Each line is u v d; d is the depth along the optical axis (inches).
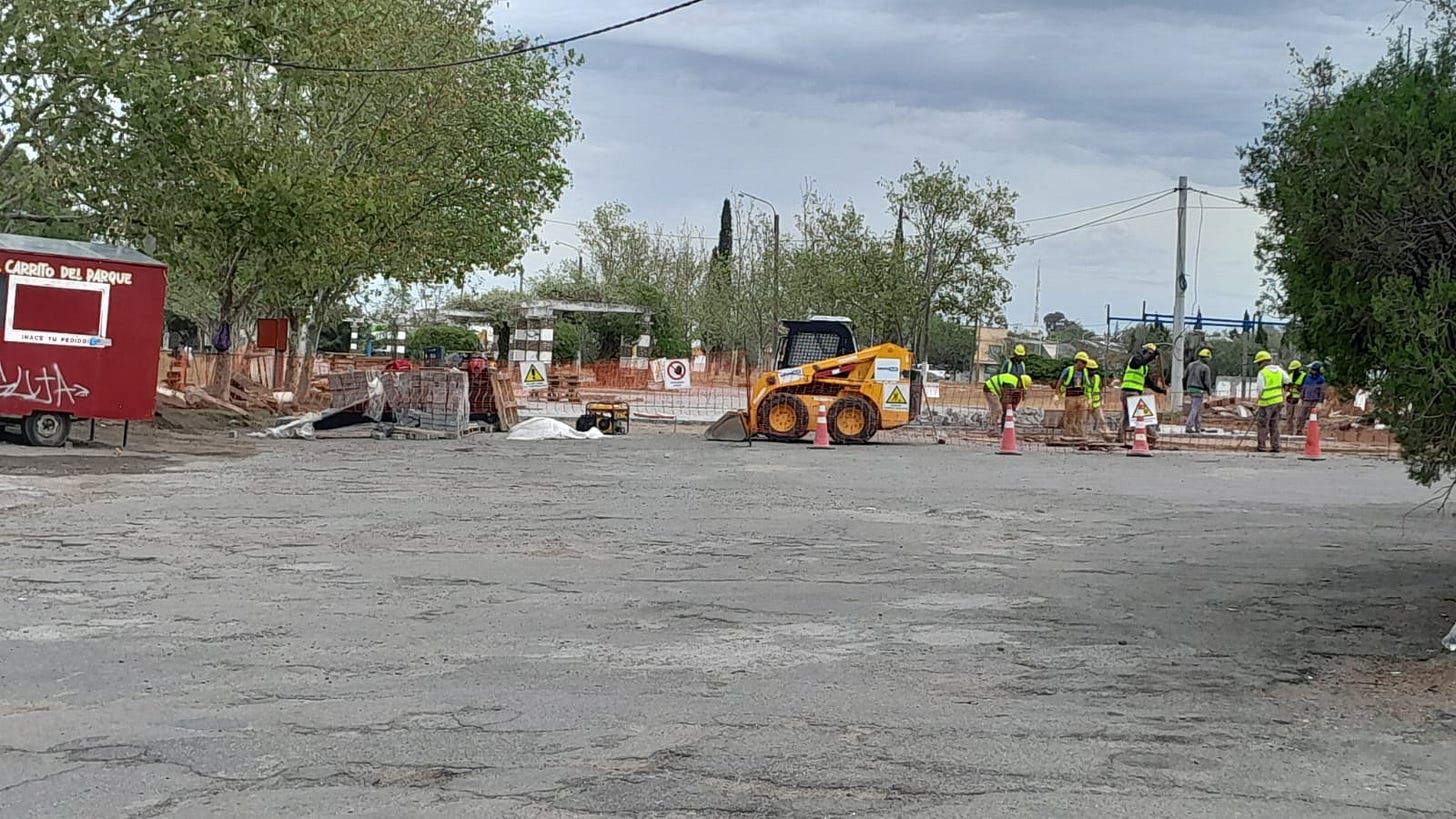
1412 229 338.6
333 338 3189.0
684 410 1663.4
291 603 383.6
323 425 1112.8
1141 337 1894.7
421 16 1334.9
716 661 320.8
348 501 631.8
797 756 243.4
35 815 207.9
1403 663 332.2
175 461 820.0
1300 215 357.4
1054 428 1293.1
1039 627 370.3
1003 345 2260.1
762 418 1101.1
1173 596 420.5
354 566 448.5
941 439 1159.6
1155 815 215.3
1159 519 613.0
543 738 252.2
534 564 459.2
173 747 244.1
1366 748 257.6
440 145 1430.9
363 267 1471.5
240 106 1119.6
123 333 873.5
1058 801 221.3
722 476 789.9
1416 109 334.3
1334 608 402.9
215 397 1245.7
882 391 1095.6
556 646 334.0
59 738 249.1
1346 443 1245.7
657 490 705.0
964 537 545.6
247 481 715.4
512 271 1595.7
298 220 1144.2
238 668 305.7
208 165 1051.3
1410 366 325.4
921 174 1797.5
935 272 1800.0
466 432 1160.8
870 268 1795.0
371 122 1342.3
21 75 930.1
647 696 285.4
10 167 994.1
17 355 842.8
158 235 1069.1
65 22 909.2
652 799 218.2
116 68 926.4
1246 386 1851.6
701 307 2896.2
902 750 249.1
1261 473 869.2
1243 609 400.5
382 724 260.5
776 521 583.8
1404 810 221.3
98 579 416.8
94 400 866.1
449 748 245.1
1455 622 381.4
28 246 850.8
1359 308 349.7
